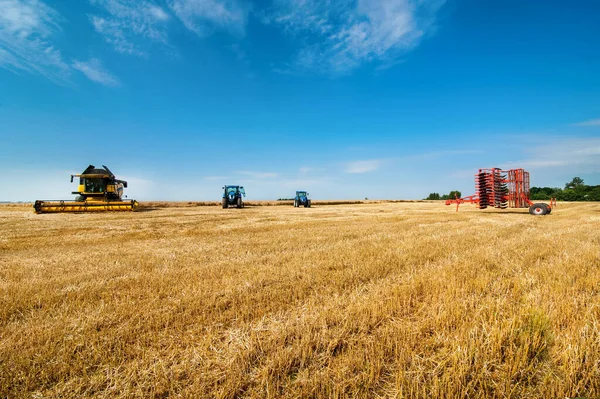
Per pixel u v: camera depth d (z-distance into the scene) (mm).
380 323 3578
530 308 3707
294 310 4031
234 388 2449
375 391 2451
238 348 3045
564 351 2779
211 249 8445
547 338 3090
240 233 11789
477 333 3174
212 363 2828
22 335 3340
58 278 5566
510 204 21453
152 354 2973
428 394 2396
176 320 3721
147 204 39781
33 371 2689
